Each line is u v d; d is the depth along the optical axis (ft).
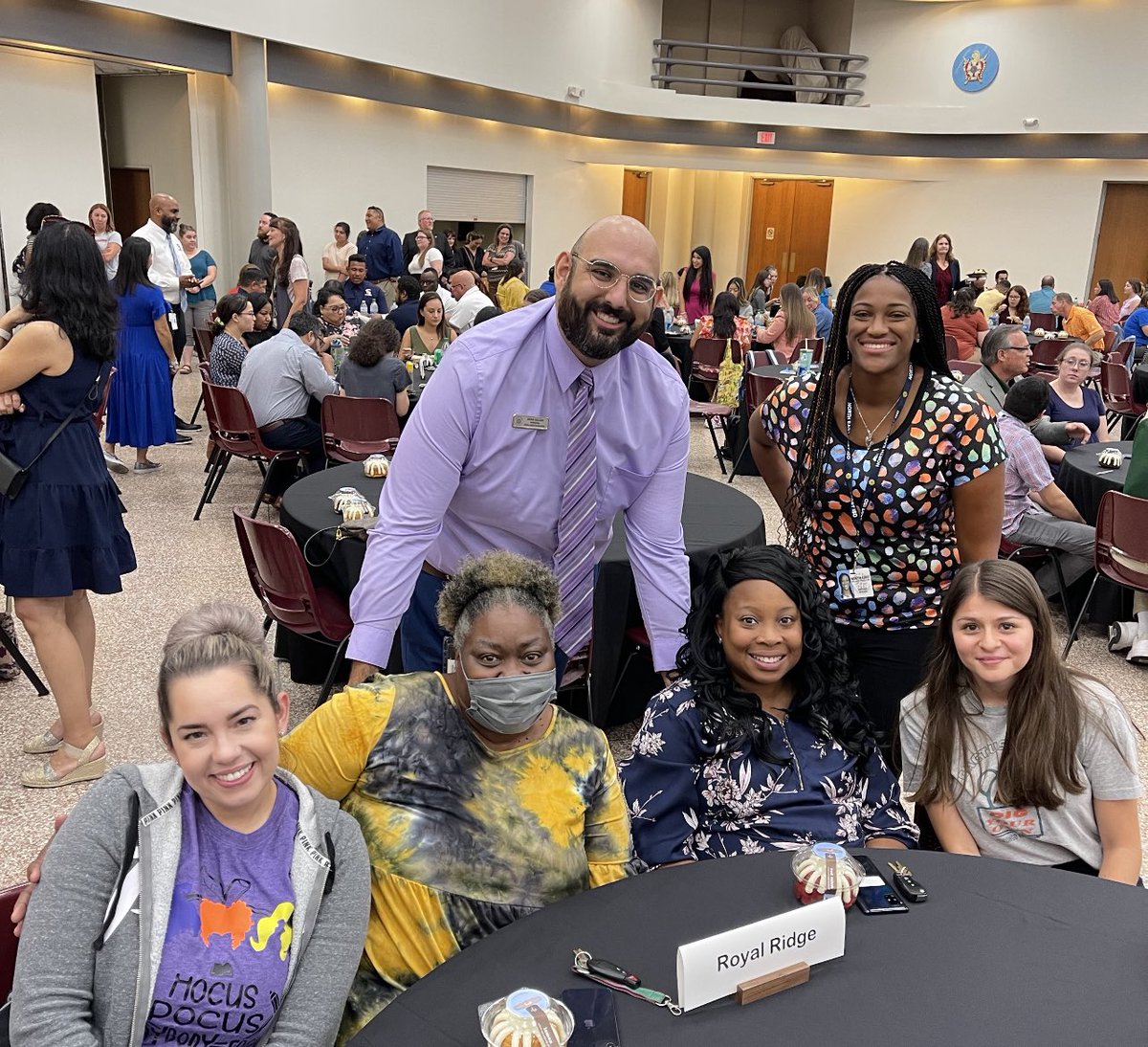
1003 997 4.10
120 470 20.84
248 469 21.79
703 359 28.43
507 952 4.30
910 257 35.55
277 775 4.68
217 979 4.18
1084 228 51.70
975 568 6.09
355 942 4.55
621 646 10.05
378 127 38.65
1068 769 5.94
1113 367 27.68
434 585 7.16
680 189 60.39
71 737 9.63
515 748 5.04
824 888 4.57
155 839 4.24
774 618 5.68
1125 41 48.16
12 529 8.89
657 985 4.12
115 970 4.11
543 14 43.52
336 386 18.03
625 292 5.85
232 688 4.23
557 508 6.73
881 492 6.98
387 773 4.94
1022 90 50.78
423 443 6.28
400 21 36.55
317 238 37.01
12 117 27.76
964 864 5.04
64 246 8.66
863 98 55.42
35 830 8.87
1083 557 14.07
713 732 5.72
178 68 31.17
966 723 6.23
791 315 27.07
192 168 33.37
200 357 27.07
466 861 4.90
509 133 45.73
